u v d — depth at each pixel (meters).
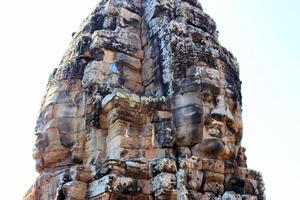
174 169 9.45
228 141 10.31
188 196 9.20
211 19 12.64
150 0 12.92
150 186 9.42
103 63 11.59
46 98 11.80
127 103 10.30
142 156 9.93
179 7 12.25
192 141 9.99
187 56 10.84
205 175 9.70
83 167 9.85
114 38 12.07
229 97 10.78
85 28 13.02
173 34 11.22
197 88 10.38
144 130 10.23
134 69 11.85
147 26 12.43
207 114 10.20
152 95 11.05
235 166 10.27
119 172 9.35
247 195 9.69
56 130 11.10
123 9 12.88
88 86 11.31
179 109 10.28
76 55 12.17
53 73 12.64
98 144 10.51
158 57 11.40
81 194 9.52
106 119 10.66
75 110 11.30
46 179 10.91
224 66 11.23
